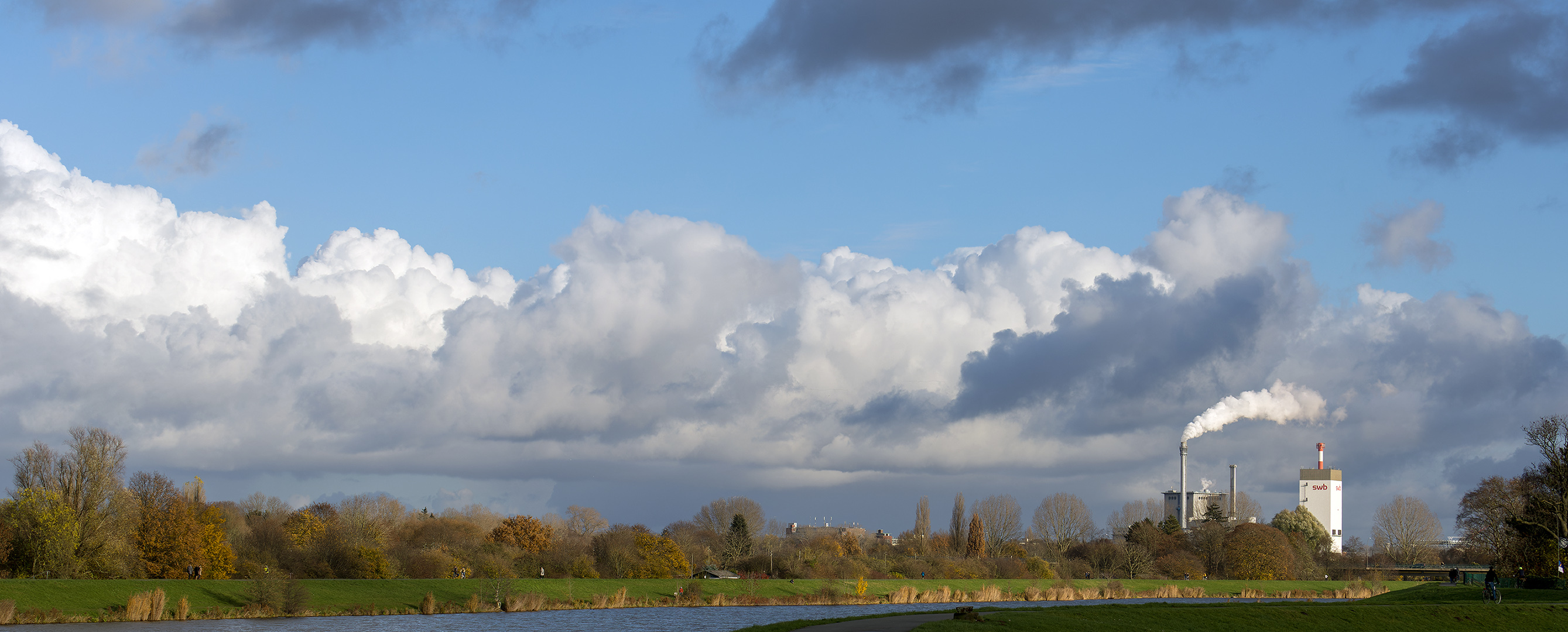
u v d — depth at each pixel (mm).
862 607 134875
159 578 116125
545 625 105562
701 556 185750
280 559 134000
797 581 157500
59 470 114625
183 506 124188
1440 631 70375
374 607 115125
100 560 112188
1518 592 99375
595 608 129000
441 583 129125
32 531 108812
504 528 184250
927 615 67438
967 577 181500
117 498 117688
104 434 117562
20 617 94812
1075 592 162375
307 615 110312
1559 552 107562
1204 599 159500
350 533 155250
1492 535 144875
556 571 151250
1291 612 71250
